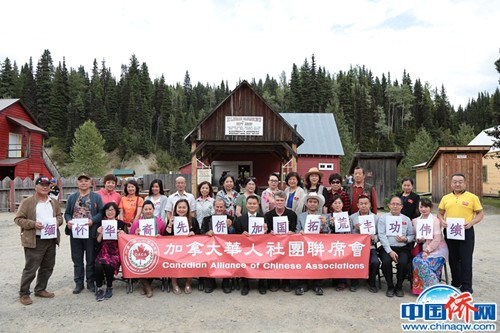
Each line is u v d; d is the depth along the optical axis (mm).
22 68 103375
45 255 5602
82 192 5996
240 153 23297
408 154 41594
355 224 6160
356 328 4445
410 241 5797
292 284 6281
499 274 6879
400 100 98188
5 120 26938
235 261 5781
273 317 4773
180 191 6676
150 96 100625
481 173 17312
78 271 5855
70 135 76000
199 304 5289
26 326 4520
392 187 17578
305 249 5836
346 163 45312
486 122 88812
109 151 79438
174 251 5805
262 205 6738
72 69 120438
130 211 6574
